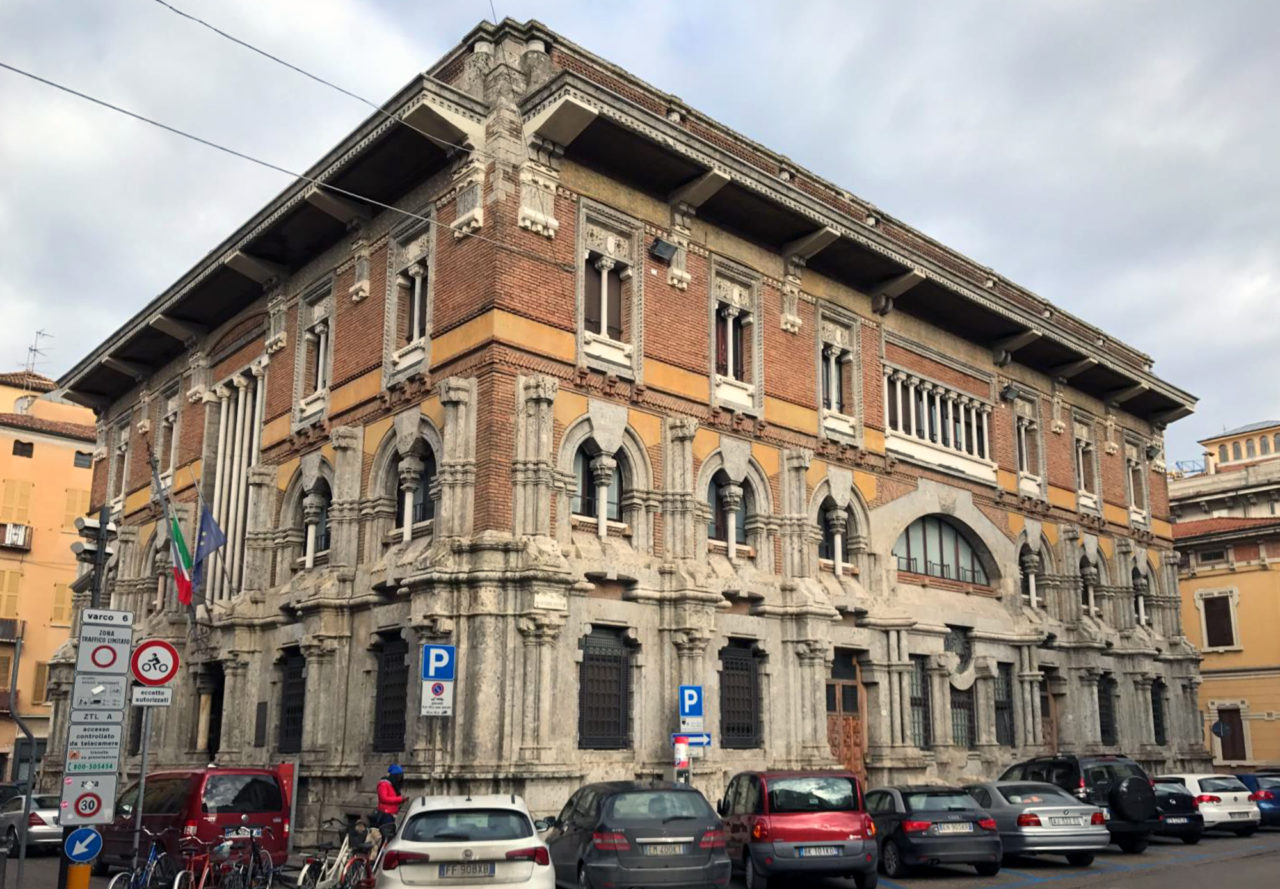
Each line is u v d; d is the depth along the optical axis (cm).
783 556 2705
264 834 1906
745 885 1839
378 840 1680
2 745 5112
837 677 2806
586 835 1535
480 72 2425
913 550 3184
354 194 2509
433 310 2408
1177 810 2539
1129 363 4206
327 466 2644
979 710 3186
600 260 2475
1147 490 4266
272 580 2767
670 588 2383
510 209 2305
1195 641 5238
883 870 2000
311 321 2880
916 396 3262
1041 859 2253
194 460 3328
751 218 2739
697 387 2584
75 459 5669
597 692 2264
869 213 3209
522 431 2212
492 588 2111
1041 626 3444
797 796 1767
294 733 2547
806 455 2756
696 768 2330
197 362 3388
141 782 1576
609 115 2317
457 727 2069
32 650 5319
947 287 3148
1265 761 4891
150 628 3198
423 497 2406
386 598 2339
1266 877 1875
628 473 2434
